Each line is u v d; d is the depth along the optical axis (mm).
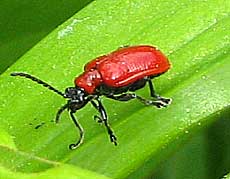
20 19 91
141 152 73
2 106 76
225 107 74
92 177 65
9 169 66
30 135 76
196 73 75
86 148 74
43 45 78
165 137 73
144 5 78
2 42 91
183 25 77
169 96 74
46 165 68
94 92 76
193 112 74
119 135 74
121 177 73
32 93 77
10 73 77
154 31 77
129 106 75
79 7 91
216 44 76
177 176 94
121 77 75
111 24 78
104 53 77
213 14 77
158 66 75
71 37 78
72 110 75
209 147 95
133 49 76
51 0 91
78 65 77
